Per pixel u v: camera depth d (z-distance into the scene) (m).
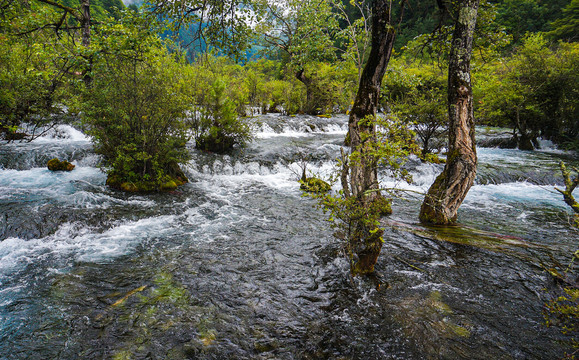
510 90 15.04
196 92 11.54
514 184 10.15
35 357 2.70
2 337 2.93
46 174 8.47
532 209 7.64
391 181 9.76
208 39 5.32
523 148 15.38
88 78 9.05
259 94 25.02
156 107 7.62
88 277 4.07
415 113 11.22
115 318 3.26
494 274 4.24
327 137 16.88
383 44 5.04
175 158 8.34
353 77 22.03
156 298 3.65
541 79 14.71
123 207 6.70
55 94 8.85
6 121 9.21
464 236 5.45
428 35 7.33
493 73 15.41
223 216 6.67
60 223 5.53
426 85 12.36
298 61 10.05
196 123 11.62
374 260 4.19
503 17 43.75
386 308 3.49
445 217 6.10
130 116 7.52
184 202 7.43
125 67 7.17
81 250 4.85
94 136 7.83
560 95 14.55
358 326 3.19
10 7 6.73
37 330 3.04
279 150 12.50
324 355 2.78
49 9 8.68
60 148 9.94
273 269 4.42
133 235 5.52
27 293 3.66
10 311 3.32
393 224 6.11
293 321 3.28
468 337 3.01
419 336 3.03
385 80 8.77
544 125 16.22
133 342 2.91
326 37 9.33
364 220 3.70
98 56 6.41
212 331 3.10
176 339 2.97
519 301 3.63
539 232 6.06
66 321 3.19
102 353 2.76
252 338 3.01
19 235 5.06
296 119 21.41
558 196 8.82
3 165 8.73
